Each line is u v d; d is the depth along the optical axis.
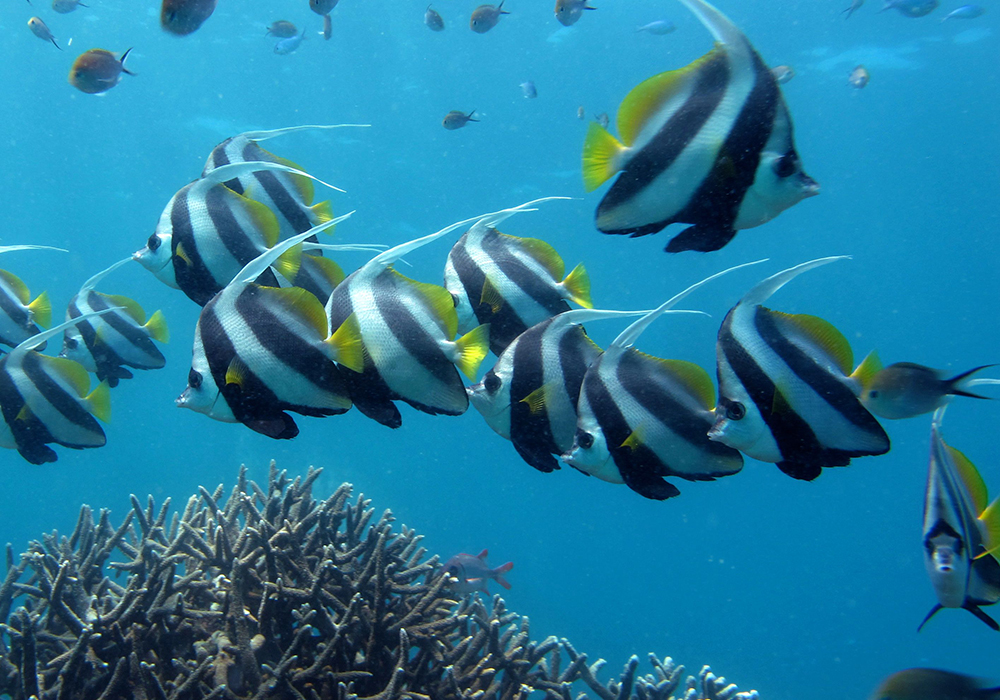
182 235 2.97
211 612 3.58
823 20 25.89
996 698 1.93
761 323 2.10
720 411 2.13
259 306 2.28
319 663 3.26
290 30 10.65
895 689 2.03
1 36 28.38
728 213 1.78
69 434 3.45
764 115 1.71
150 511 4.57
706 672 5.40
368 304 2.38
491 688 3.91
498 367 2.59
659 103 1.76
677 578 39.12
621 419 2.34
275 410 2.32
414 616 3.74
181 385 42.06
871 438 2.04
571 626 24.58
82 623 3.44
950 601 2.19
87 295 4.32
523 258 2.97
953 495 2.20
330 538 4.16
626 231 1.85
